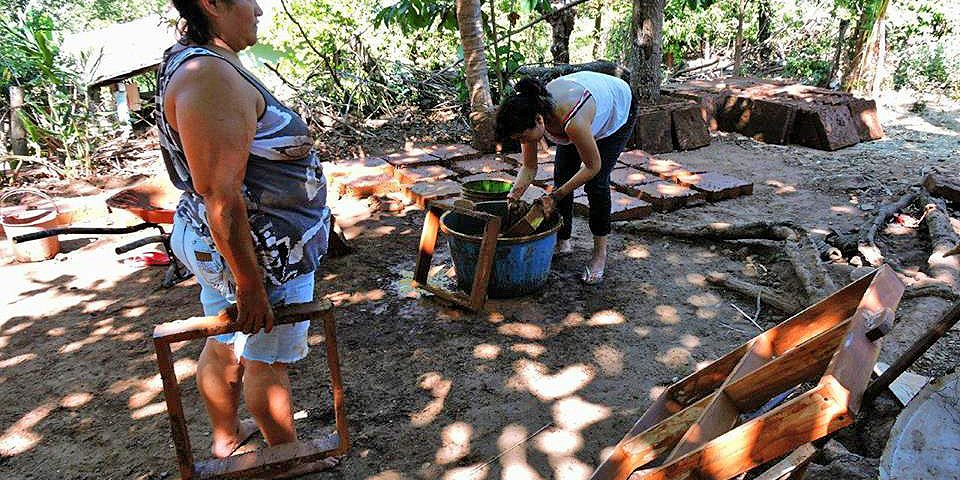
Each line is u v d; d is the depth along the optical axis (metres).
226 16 1.94
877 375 2.83
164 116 1.95
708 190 5.68
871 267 4.24
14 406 3.24
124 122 8.12
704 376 2.45
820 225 5.14
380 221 5.52
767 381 1.99
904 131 8.03
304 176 2.17
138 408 3.19
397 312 4.01
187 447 2.22
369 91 8.52
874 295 1.94
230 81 1.85
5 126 7.08
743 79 9.52
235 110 1.85
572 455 2.82
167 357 2.07
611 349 3.57
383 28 10.34
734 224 4.78
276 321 2.13
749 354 2.25
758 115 7.86
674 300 4.07
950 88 10.35
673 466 1.81
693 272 4.43
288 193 2.12
